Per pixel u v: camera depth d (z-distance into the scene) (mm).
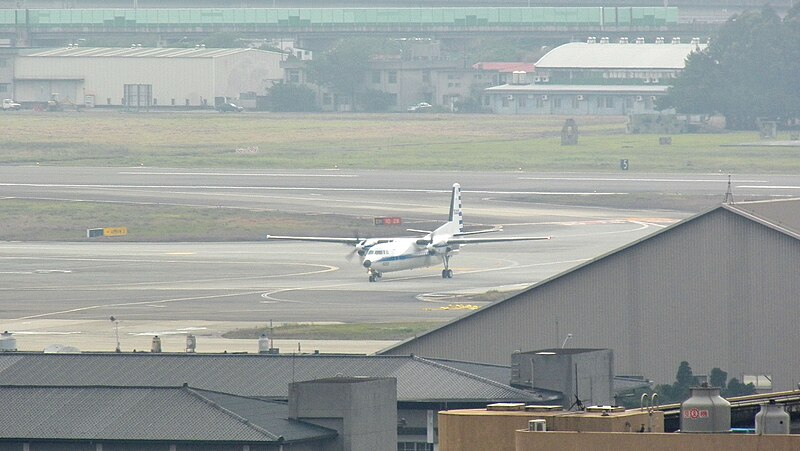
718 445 151750
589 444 154250
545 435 156125
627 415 167250
